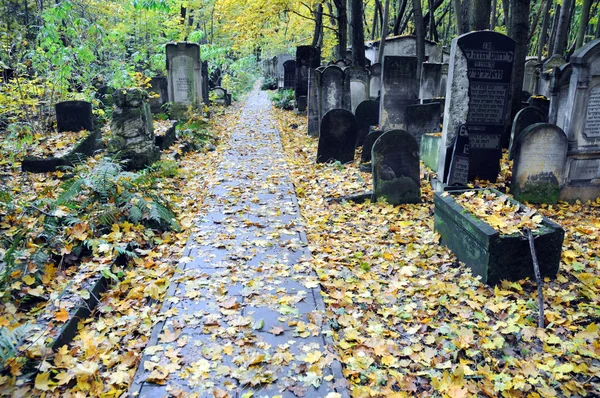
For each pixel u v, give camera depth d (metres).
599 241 5.87
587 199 7.39
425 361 3.66
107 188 6.05
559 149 7.09
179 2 20.58
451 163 7.40
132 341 3.82
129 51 18.94
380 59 17.09
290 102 21.41
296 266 5.12
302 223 6.55
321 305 4.34
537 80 16.45
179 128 12.57
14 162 8.09
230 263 5.20
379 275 5.21
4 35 12.47
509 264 4.75
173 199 7.48
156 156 8.94
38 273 4.40
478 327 4.10
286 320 4.07
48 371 3.24
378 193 7.48
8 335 3.18
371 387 3.34
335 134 10.02
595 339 3.88
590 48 6.71
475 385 3.38
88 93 11.88
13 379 3.08
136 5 14.70
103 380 3.35
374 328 4.08
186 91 14.20
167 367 3.39
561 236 4.79
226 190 8.16
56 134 9.30
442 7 32.31
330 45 27.11
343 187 8.28
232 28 20.55
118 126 8.31
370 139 9.27
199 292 4.52
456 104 7.25
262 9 19.02
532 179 7.20
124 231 5.68
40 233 5.05
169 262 5.35
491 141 7.45
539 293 4.36
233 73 34.97
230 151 11.70
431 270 5.27
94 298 4.31
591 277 4.86
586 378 3.48
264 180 8.87
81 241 5.13
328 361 3.49
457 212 5.36
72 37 13.62
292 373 3.38
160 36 20.22
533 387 3.40
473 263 5.05
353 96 13.95
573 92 6.98
